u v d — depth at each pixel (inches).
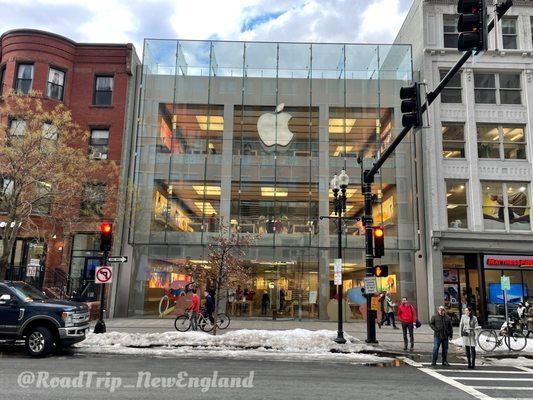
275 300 1024.2
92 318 912.3
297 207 1086.4
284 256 1047.6
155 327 802.2
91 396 319.3
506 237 1017.5
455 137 1082.1
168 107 1136.2
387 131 1130.7
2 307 511.8
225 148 1119.0
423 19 1130.0
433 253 1018.1
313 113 1142.3
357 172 1106.7
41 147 715.4
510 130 1088.2
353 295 1024.2
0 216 884.6
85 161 830.5
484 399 337.1
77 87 1101.7
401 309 623.5
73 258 1020.5
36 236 855.7
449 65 1107.3
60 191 728.3
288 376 414.9
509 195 1056.8
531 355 589.9
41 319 510.6
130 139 1120.8
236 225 1032.2
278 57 1170.0
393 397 337.4
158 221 1074.7
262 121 1135.6
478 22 311.0
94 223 981.8
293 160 1113.4
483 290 1004.6
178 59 1160.2
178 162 1106.7
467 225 1043.9
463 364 519.2
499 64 1098.1
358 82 1156.5
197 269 808.9
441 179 1050.1
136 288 1034.7
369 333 638.5
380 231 631.2
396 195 1090.7
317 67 1165.1
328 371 449.4
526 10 1118.4
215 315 682.2
